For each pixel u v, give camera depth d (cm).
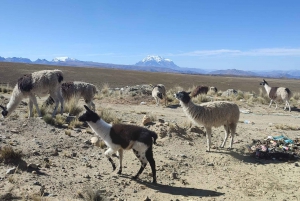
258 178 823
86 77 5372
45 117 1103
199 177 820
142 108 1847
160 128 1156
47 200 573
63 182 680
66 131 1010
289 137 1248
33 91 1134
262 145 1050
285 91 2052
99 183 708
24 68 6019
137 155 734
